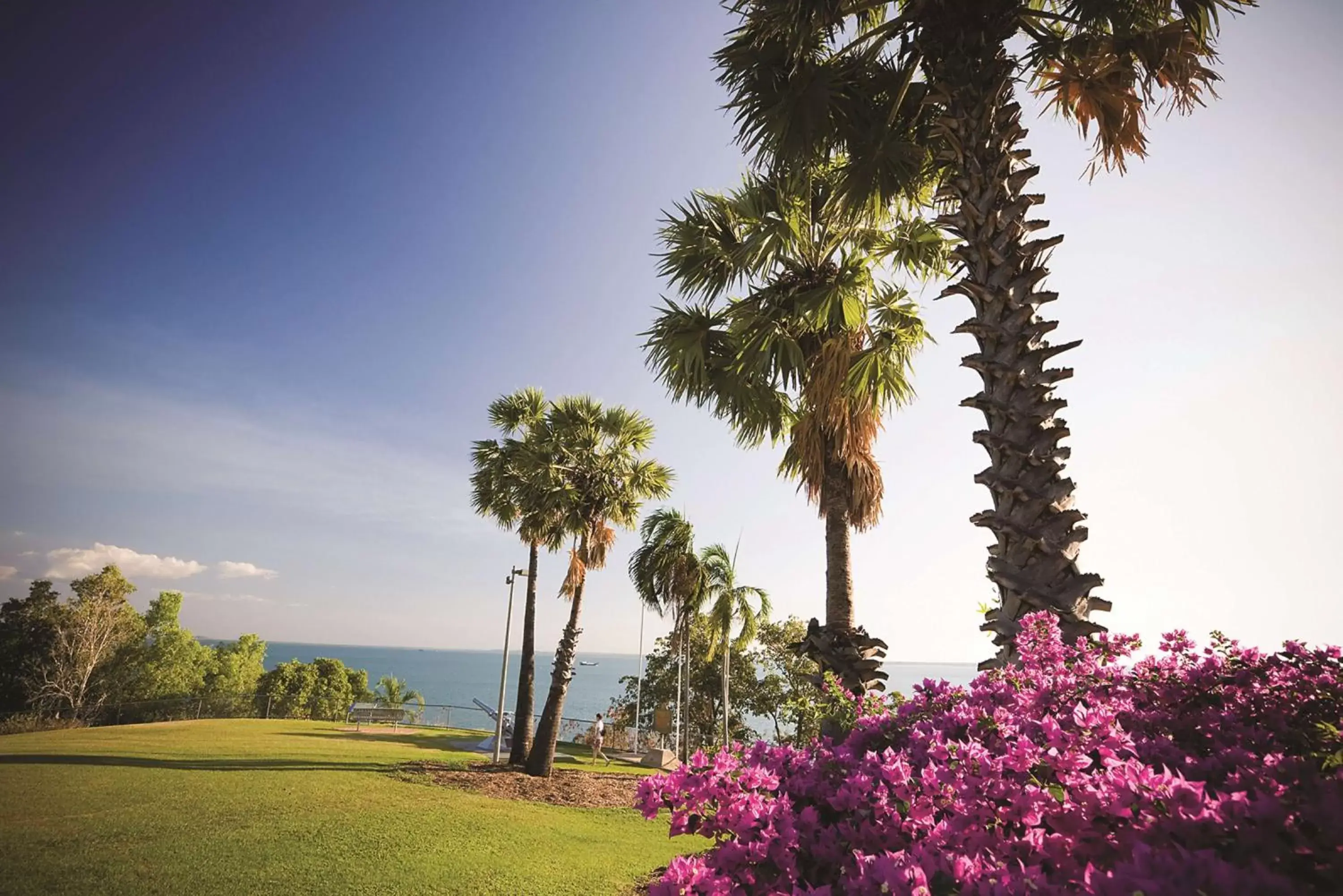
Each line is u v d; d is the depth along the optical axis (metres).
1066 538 3.62
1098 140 5.36
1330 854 1.04
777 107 5.69
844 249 7.58
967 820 1.56
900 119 5.74
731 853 1.74
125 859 7.05
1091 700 2.37
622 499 17.16
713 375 8.64
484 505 19.09
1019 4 4.71
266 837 8.17
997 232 4.25
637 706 28.16
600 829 10.21
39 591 35.97
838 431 7.09
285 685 54.81
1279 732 2.12
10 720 25.78
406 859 7.60
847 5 5.25
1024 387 3.89
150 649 44.41
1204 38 4.82
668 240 8.76
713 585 21.39
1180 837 1.17
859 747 2.58
